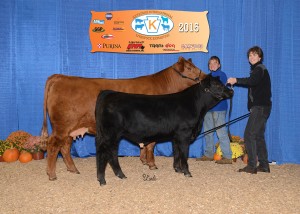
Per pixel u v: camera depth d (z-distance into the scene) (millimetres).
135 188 4969
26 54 6883
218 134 6484
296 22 6688
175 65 6234
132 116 5125
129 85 6027
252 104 5809
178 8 6898
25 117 6969
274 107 6801
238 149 6637
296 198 4602
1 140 6789
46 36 6875
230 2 6852
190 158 7062
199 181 5332
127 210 4125
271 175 5777
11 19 6805
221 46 6918
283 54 6715
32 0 6816
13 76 6883
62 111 5531
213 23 6922
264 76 5723
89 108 5664
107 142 5070
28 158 6551
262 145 5992
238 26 6859
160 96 5402
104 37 6902
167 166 6359
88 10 6883
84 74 6953
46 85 5625
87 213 4039
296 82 6734
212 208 4207
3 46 6824
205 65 6969
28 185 5109
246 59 6887
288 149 6832
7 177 5531
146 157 6191
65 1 6816
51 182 5273
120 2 6902
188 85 6242
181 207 4230
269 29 6738
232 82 5566
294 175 5812
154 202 4398
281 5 6695
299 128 6781
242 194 4734
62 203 4359
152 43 6918
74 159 6910
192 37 6891
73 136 5797
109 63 7008
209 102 5547
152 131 5250
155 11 6875
